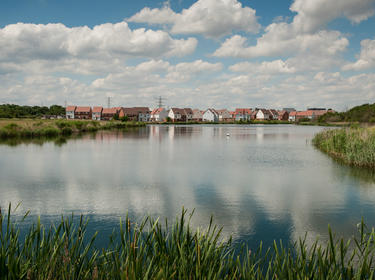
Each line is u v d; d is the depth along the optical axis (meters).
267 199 11.77
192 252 4.14
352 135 24.41
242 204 11.06
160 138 44.31
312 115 166.88
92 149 28.78
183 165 19.94
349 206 10.84
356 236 7.97
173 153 26.33
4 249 3.94
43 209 10.25
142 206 10.70
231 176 16.33
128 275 3.48
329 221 9.23
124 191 12.91
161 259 3.98
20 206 10.62
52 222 8.74
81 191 12.87
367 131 24.45
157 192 12.80
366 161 19.47
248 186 13.99
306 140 40.28
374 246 4.20
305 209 10.46
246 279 4.20
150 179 15.44
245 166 19.67
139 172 17.33
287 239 7.75
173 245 4.38
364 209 10.46
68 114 147.00
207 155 25.11
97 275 4.26
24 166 19.11
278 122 142.25
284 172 17.61
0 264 3.71
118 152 26.72
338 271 4.03
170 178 15.74
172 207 10.62
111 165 19.72
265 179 15.63
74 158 22.77
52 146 31.03
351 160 20.69
